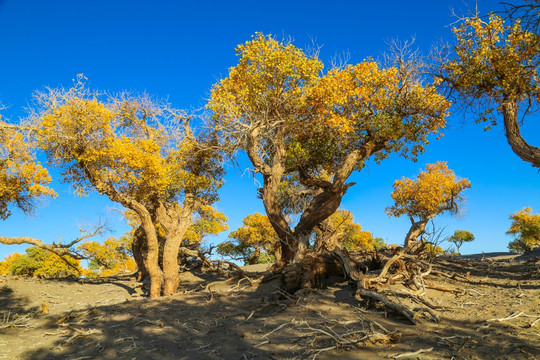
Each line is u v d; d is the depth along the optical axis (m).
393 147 19.39
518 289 10.69
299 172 19.77
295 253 14.51
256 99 16.77
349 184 17.61
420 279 10.83
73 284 21.28
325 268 11.99
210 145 18.34
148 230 17.06
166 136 19.00
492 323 7.54
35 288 19.20
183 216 18.22
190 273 23.17
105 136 15.30
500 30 13.27
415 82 17.36
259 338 7.66
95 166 15.52
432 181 23.66
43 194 18.67
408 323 8.03
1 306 15.55
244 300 10.91
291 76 16.59
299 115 18.02
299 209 22.95
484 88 13.57
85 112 14.88
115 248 31.38
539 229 40.53
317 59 17.12
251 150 17.42
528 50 12.55
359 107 17.91
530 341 6.42
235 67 17.05
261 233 35.16
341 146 19.00
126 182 15.92
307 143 18.62
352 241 34.75
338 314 8.78
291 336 7.57
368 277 11.02
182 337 8.17
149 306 10.81
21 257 32.62
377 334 6.95
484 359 5.87
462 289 10.76
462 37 13.93
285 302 10.26
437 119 17.53
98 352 7.52
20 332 9.70
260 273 15.70
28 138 15.54
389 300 8.69
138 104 18.64
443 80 14.58
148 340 8.05
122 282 22.70
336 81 17.11
